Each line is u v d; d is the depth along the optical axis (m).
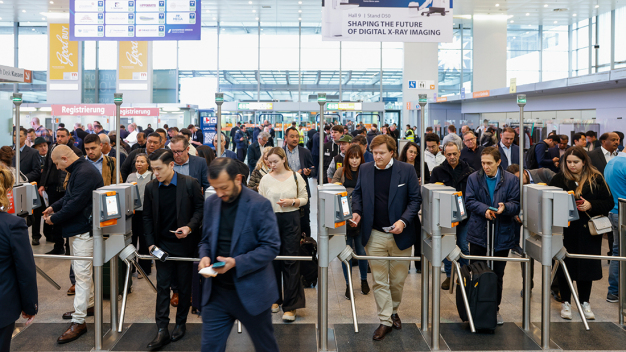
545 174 5.59
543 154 8.27
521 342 3.81
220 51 24.78
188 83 24.58
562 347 3.72
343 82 25.22
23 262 2.56
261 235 2.60
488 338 3.89
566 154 4.30
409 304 4.69
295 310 4.43
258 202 2.62
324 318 3.64
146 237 3.73
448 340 3.84
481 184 4.26
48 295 4.89
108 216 3.57
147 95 21.75
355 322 3.63
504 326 4.15
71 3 7.32
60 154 3.93
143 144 7.43
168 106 20.42
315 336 3.90
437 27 5.86
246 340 3.89
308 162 6.34
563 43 25.39
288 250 4.15
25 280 2.58
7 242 2.53
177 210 3.72
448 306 4.66
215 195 2.70
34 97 24.72
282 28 24.95
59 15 21.89
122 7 7.39
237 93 25.16
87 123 18.38
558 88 13.79
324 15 5.84
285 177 4.26
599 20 23.30
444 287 5.18
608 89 13.33
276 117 22.89
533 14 22.97
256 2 20.78
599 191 4.22
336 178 5.25
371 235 3.97
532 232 4.04
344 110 20.44
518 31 25.31
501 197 4.16
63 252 6.30
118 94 4.02
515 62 25.39
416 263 5.81
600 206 4.16
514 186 4.17
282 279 4.51
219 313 2.63
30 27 24.56
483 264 4.16
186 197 3.76
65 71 21.33
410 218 3.78
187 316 4.33
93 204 3.60
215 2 20.83
